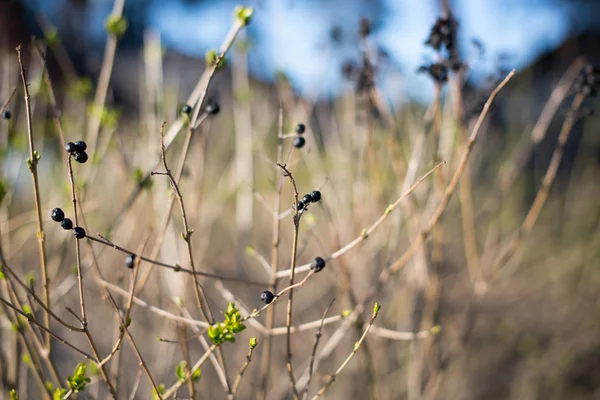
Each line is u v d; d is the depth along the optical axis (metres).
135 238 3.27
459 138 2.57
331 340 2.40
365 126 2.62
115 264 3.24
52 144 3.55
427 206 2.73
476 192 4.67
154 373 3.03
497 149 4.96
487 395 3.88
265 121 3.69
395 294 3.18
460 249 4.45
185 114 2.03
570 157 5.82
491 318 4.27
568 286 4.73
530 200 5.58
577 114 2.42
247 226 3.34
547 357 4.00
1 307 2.12
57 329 3.27
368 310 2.96
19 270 2.67
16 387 2.10
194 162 3.34
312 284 3.68
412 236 2.86
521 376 3.96
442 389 3.59
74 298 3.40
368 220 2.86
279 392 3.20
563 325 4.38
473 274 3.05
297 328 1.94
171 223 2.78
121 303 2.31
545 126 2.86
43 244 1.62
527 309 4.64
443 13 2.12
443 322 3.70
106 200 3.51
